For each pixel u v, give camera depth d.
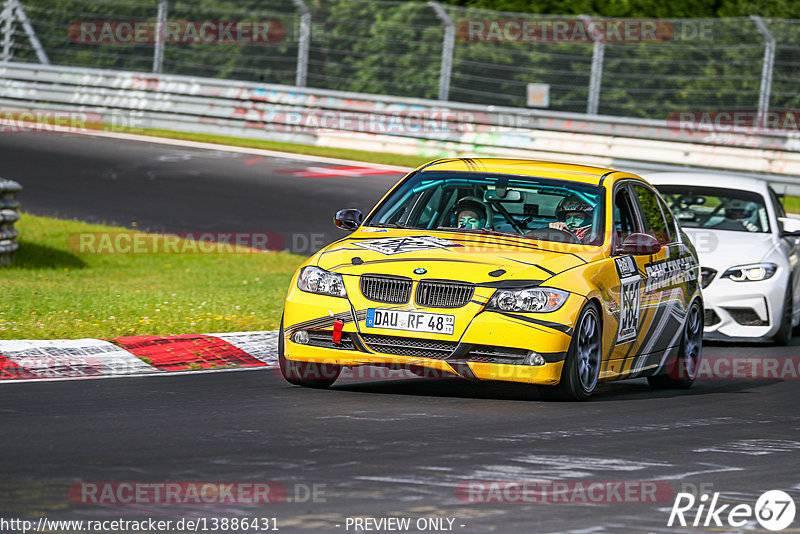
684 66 81.56
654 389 27.59
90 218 55.59
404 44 85.94
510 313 22.48
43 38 90.38
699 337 29.00
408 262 23.14
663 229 28.22
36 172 65.38
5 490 14.70
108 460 16.64
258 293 39.38
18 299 34.47
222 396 22.84
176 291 39.25
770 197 37.84
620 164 73.62
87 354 26.84
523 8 92.19
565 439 19.45
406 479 15.96
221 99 82.12
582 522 14.17
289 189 64.38
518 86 84.00
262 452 17.47
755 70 79.69
